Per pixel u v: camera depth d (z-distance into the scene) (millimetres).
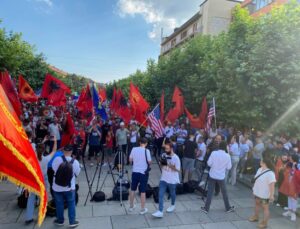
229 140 10023
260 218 6789
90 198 7539
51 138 9336
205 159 9281
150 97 26125
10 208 6609
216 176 6914
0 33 17641
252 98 10688
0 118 2111
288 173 7062
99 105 13906
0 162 2213
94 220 6203
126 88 46656
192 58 19703
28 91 13789
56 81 12844
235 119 12125
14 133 2188
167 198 7781
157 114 9875
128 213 6645
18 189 7535
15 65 18750
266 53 10242
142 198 6629
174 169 6605
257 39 10961
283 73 9961
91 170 10570
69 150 5746
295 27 10523
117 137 11266
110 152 11602
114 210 6793
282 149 9031
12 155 2174
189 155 8898
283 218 6895
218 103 12859
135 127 11992
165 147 6637
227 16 36594
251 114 10328
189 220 6469
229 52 12734
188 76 19141
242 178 10172
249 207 7520
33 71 28516
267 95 9961
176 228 6027
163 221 6320
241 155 10172
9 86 10633
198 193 8383
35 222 5938
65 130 8633
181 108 12289
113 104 13922
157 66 24812
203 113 12148
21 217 6164
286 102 9984
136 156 6637
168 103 20469
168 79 21484
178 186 8156
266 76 10102
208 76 14914
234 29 12984
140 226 6023
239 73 10883
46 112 13977
